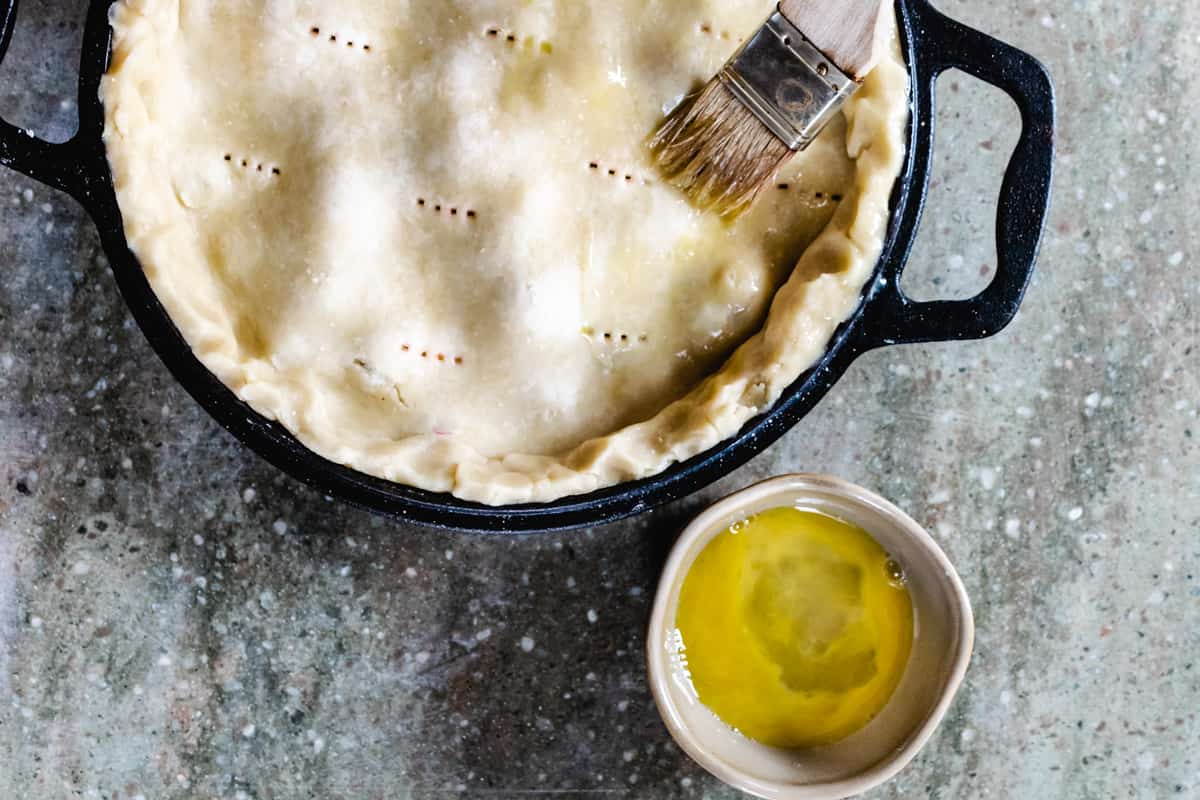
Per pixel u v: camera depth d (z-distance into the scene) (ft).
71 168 2.49
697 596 2.76
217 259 2.54
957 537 2.91
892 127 2.54
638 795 2.89
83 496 2.83
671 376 2.60
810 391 2.57
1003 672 2.92
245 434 2.53
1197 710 2.93
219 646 2.85
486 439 2.57
